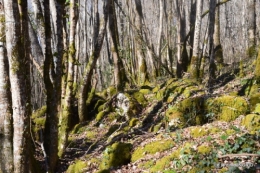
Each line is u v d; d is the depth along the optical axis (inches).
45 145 329.4
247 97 388.2
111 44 672.4
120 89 662.5
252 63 564.7
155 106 514.0
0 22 228.4
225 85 494.9
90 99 622.5
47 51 321.1
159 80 761.6
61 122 394.3
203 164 247.6
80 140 481.4
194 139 308.2
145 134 398.9
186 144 285.0
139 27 761.0
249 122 301.9
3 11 228.5
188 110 381.1
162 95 553.3
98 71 1000.9
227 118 352.5
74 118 574.9
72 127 563.5
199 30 554.6
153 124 432.5
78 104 569.6
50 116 321.7
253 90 399.9
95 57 535.5
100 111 580.1
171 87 544.1
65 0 339.9
